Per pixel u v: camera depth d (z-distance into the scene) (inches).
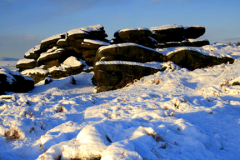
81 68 855.1
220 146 150.9
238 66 473.4
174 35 790.5
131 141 139.9
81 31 898.7
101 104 313.6
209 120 204.2
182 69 528.7
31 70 943.7
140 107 264.8
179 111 239.6
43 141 170.1
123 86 519.5
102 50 565.6
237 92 312.5
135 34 689.6
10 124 210.4
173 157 127.3
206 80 416.8
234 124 189.9
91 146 124.9
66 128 203.2
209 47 680.4
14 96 431.5
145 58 567.5
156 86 430.9
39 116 264.1
